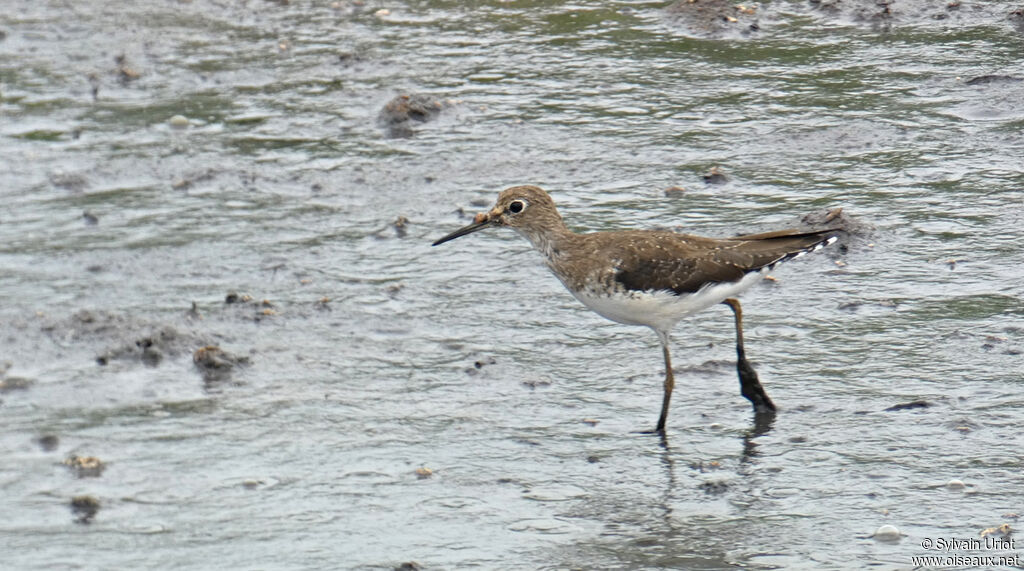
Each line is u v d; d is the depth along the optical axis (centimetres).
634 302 1180
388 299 1393
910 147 1731
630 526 1009
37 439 1116
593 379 1245
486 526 1009
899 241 1492
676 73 1994
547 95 1923
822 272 1439
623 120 1841
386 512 1027
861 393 1197
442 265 1473
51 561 953
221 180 1673
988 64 1969
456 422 1163
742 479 1072
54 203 1609
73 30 2161
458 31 2173
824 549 972
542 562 960
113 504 1029
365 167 1709
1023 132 1758
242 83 1977
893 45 2070
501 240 1539
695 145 1758
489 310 1376
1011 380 1200
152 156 1734
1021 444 1100
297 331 1322
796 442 1124
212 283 1417
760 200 1600
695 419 1170
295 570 947
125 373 1231
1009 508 1012
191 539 985
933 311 1338
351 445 1123
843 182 1644
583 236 1247
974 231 1506
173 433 1134
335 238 1530
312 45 2114
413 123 1833
